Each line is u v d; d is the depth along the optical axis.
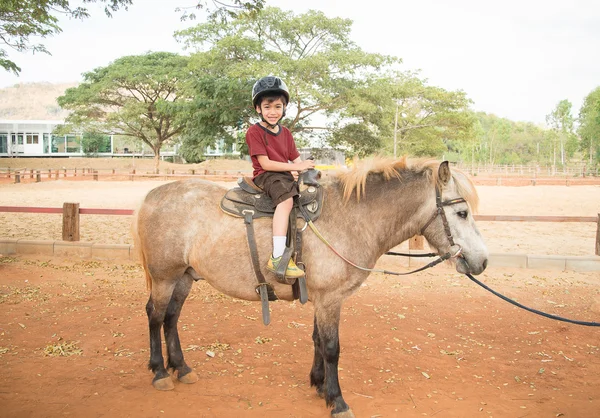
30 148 52.44
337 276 3.31
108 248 8.42
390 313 5.75
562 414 3.47
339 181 3.54
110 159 52.12
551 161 69.88
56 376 3.93
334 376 3.38
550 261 7.84
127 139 58.78
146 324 5.24
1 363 4.15
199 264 3.52
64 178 31.45
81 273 7.42
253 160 3.46
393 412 3.47
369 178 3.51
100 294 6.34
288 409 3.50
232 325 5.27
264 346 4.70
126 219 13.17
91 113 39.31
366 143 27.36
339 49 25.14
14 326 5.06
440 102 36.94
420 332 5.15
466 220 3.32
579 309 5.95
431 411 3.50
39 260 8.17
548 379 4.06
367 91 24.56
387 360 4.40
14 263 7.87
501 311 5.87
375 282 7.12
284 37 25.70
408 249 8.24
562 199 19.02
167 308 3.95
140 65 37.28
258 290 3.43
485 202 17.72
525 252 9.17
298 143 28.05
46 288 6.54
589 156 56.75
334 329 3.36
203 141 25.06
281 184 3.27
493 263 8.00
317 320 3.41
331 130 27.44
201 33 25.53
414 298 6.37
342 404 3.35
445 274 7.58
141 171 38.50
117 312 5.62
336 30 25.42
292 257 3.24
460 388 3.88
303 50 26.61
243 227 3.39
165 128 39.56
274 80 3.35
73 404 3.48
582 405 3.60
